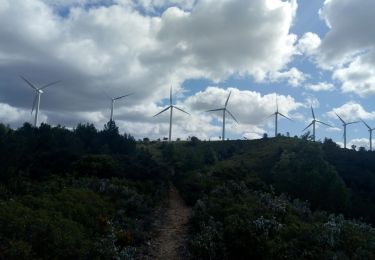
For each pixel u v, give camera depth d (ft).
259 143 299.79
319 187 133.69
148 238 81.51
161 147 285.02
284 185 137.80
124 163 148.36
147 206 105.60
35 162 129.08
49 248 50.88
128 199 100.58
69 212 71.82
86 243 56.59
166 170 163.02
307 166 140.46
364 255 68.18
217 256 70.13
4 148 117.19
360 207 142.20
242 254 70.49
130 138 204.44
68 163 133.49
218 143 323.16
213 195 118.01
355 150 250.98
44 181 111.34
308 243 71.10
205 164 229.04
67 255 51.70
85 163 130.41
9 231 50.55
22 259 46.52
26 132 169.89
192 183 142.92
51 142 154.30
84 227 67.67
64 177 121.29
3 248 46.62
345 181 179.42
